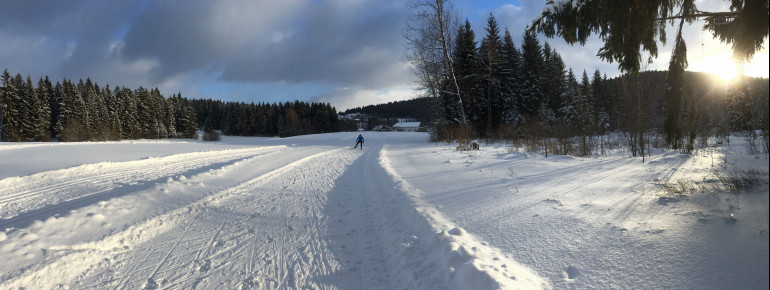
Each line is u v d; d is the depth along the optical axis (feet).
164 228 17.66
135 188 27.40
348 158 58.75
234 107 331.36
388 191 23.97
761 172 15.94
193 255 14.17
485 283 9.36
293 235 16.47
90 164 40.19
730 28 14.94
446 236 12.92
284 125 300.81
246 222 18.70
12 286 11.05
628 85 38.42
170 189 25.12
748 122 22.34
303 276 12.11
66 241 14.38
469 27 105.50
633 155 37.81
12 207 22.27
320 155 65.05
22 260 12.46
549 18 16.98
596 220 13.67
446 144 78.33
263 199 24.39
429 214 16.62
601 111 119.55
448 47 81.46
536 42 120.06
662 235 11.07
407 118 610.24
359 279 11.77
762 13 12.27
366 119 558.97
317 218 19.29
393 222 17.30
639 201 15.62
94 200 22.22
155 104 228.84
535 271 10.34
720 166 22.62
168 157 53.67
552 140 58.08
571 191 19.52
